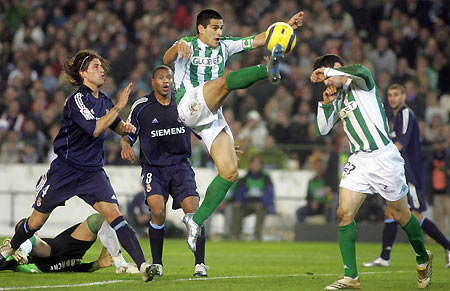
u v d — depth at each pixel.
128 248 21.02
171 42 69.25
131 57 67.19
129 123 23.14
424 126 55.28
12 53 74.81
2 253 22.62
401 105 30.94
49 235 53.06
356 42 64.62
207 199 20.80
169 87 23.48
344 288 20.05
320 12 68.25
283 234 52.00
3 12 77.81
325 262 32.66
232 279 22.56
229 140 21.33
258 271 26.72
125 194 52.59
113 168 52.81
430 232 29.78
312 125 56.00
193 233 20.84
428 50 65.00
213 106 20.55
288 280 22.81
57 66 70.75
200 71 21.91
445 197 48.50
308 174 51.97
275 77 19.17
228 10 70.56
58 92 63.00
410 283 22.52
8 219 54.00
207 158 53.00
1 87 71.62
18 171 53.97
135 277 22.27
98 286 19.44
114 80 66.75
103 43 69.62
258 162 52.34
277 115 57.38
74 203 52.69
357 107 20.45
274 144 53.59
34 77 70.62
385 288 20.78
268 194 52.12
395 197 20.55
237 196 52.38
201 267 23.34
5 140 56.94
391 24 68.00
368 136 20.36
